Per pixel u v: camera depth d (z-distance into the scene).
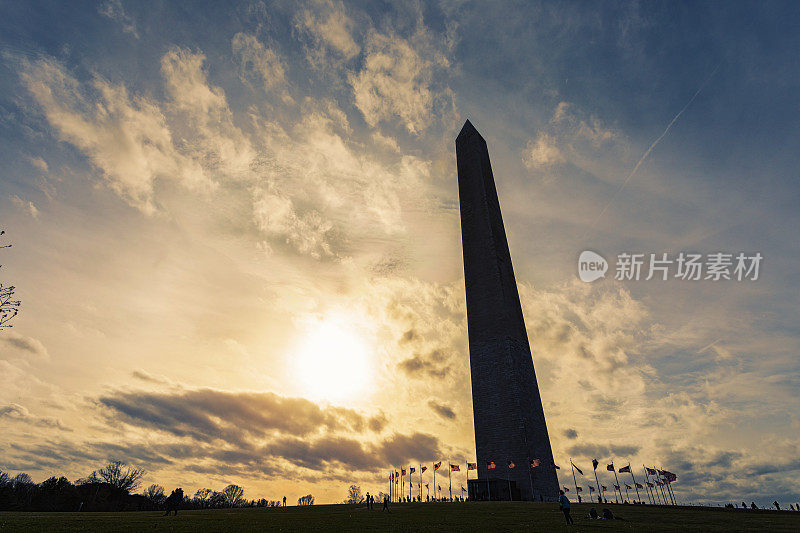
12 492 78.12
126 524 28.27
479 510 41.47
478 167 91.31
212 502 122.19
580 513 37.03
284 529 25.55
